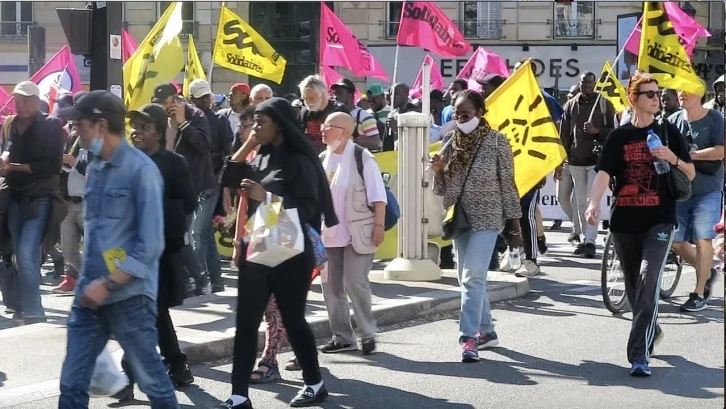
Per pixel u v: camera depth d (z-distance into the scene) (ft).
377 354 26.96
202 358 25.84
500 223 25.80
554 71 123.24
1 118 46.32
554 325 30.71
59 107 42.68
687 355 26.81
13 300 31.55
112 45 32.42
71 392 17.12
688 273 40.52
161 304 22.56
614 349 27.50
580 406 21.94
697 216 32.24
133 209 17.25
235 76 119.24
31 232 30.53
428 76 38.42
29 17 119.96
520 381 24.13
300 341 21.59
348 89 42.39
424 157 36.14
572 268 42.19
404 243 36.22
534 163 33.68
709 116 31.55
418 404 22.17
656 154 23.48
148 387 17.40
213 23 118.73
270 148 21.38
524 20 123.24
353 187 25.90
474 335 26.09
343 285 26.86
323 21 60.95
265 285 20.95
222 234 44.01
